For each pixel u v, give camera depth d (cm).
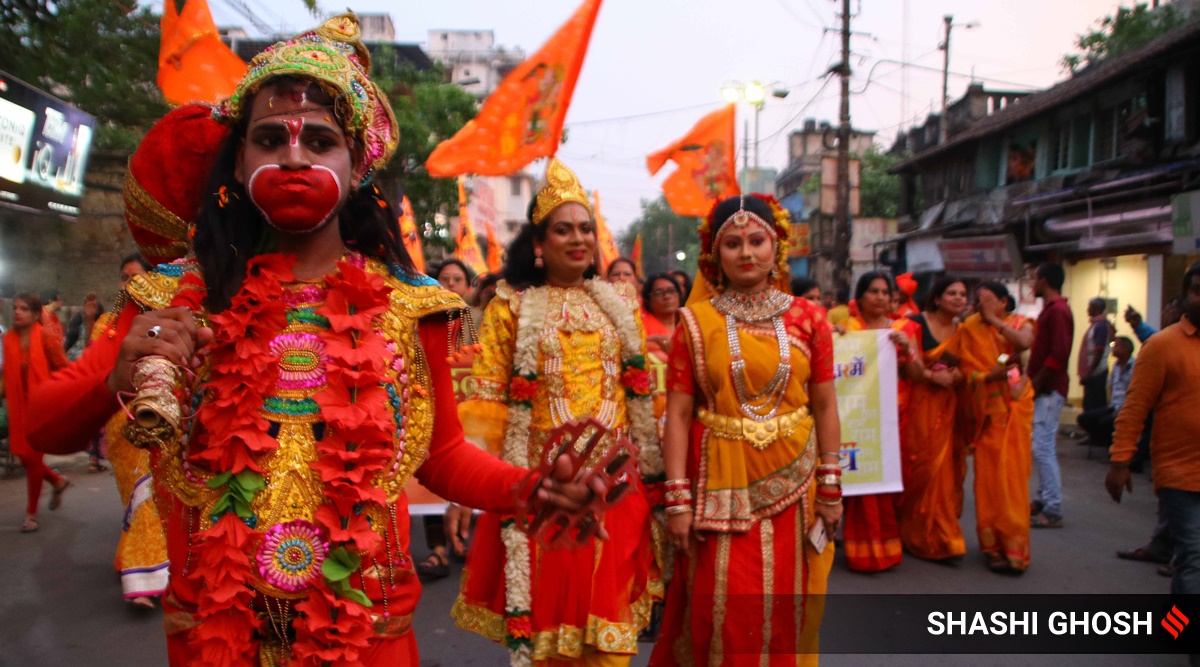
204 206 162
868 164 3362
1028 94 2386
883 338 533
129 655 396
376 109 170
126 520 457
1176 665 383
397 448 163
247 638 147
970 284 1766
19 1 975
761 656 302
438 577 516
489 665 390
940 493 546
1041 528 644
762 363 304
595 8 401
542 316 327
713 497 307
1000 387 527
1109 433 959
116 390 137
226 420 149
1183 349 367
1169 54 1228
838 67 2000
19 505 715
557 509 169
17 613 451
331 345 155
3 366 627
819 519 315
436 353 175
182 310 141
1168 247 1236
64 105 913
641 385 336
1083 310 1455
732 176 521
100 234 1277
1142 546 580
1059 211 1484
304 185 154
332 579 149
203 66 259
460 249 969
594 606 298
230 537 146
